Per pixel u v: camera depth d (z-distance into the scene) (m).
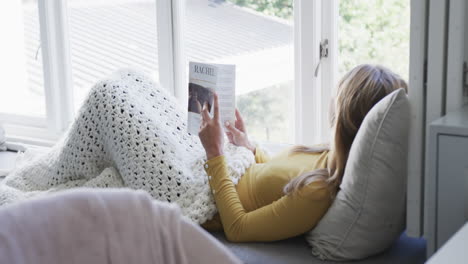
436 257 0.85
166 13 2.63
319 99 2.30
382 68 1.64
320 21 2.25
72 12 3.01
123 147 1.79
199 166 1.85
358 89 1.58
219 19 2.54
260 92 2.47
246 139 1.97
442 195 1.45
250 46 2.47
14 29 3.22
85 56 3.01
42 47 3.03
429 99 1.59
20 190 2.05
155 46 2.78
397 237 1.68
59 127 3.11
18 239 0.63
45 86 3.06
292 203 1.56
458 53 1.56
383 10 2.13
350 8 2.20
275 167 1.70
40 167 2.06
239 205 1.67
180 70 2.68
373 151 1.47
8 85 3.29
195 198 1.75
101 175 1.85
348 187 1.52
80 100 3.08
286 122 2.42
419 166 1.60
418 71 1.57
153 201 0.75
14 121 3.30
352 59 2.23
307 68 2.27
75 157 1.91
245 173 1.78
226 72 1.79
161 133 1.82
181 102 2.71
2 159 2.83
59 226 0.66
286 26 2.35
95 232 0.67
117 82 1.89
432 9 1.55
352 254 1.55
